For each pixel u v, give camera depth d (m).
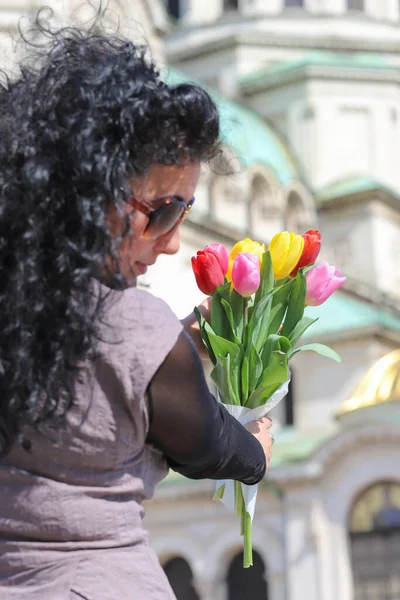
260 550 42.06
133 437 3.74
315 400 49.47
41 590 3.59
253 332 4.64
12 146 3.75
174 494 42.84
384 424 40.66
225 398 4.62
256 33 65.56
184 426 3.80
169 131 3.86
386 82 64.69
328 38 65.88
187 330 4.80
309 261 4.87
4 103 3.91
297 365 49.84
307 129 63.72
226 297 4.71
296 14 66.56
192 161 3.95
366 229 61.41
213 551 42.47
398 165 64.81
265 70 65.00
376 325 49.16
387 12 67.81
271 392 4.59
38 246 3.64
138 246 3.95
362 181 62.22
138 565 3.70
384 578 40.59
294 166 62.53
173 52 66.31
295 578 41.16
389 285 61.47
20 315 3.60
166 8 68.06
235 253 4.92
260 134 61.56
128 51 4.11
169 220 3.94
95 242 3.70
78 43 4.12
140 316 3.74
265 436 4.52
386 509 41.00
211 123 3.96
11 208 3.67
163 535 43.12
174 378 3.75
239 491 4.72
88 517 3.67
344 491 41.31
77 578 3.61
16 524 3.65
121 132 3.79
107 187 3.72
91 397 3.67
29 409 3.58
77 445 3.67
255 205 56.25
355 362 49.34
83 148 3.71
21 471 3.68
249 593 42.53
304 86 64.00
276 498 42.06
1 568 3.64
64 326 3.61
